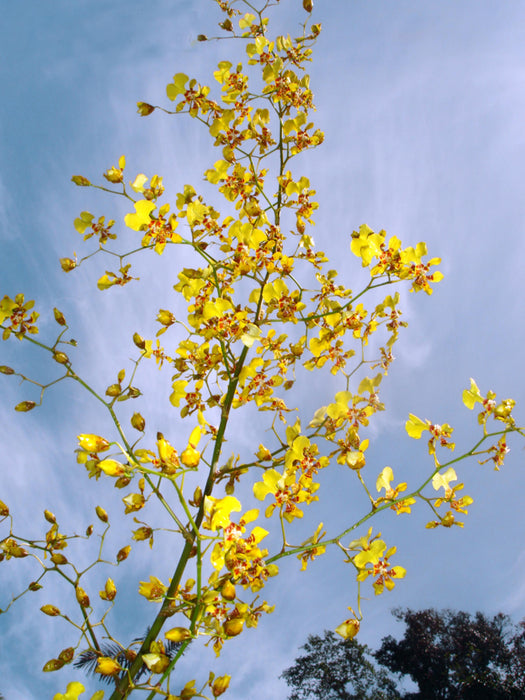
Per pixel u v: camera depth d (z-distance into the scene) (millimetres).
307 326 556
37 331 494
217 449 521
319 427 481
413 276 514
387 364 542
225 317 507
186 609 453
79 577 472
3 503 484
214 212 550
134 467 421
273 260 545
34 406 490
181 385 540
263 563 431
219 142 546
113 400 488
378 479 487
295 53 579
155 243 496
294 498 459
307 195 589
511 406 486
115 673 432
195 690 413
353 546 462
